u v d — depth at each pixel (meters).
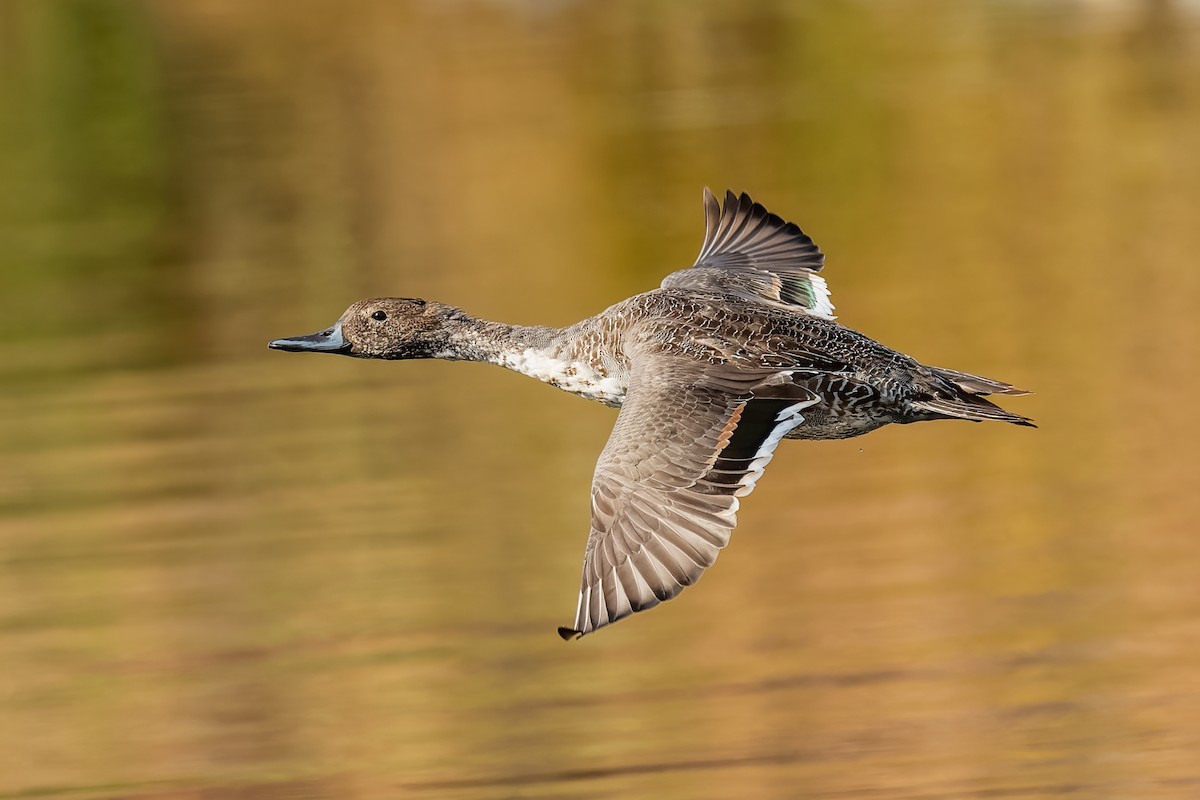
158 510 15.41
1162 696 11.61
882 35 31.02
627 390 7.96
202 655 12.94
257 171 25.97
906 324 18.70
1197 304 18.59
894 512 14.80
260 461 16.36
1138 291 19.19
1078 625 12.66
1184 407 16.28
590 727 11.70
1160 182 22.64
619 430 7.40
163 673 12.74
